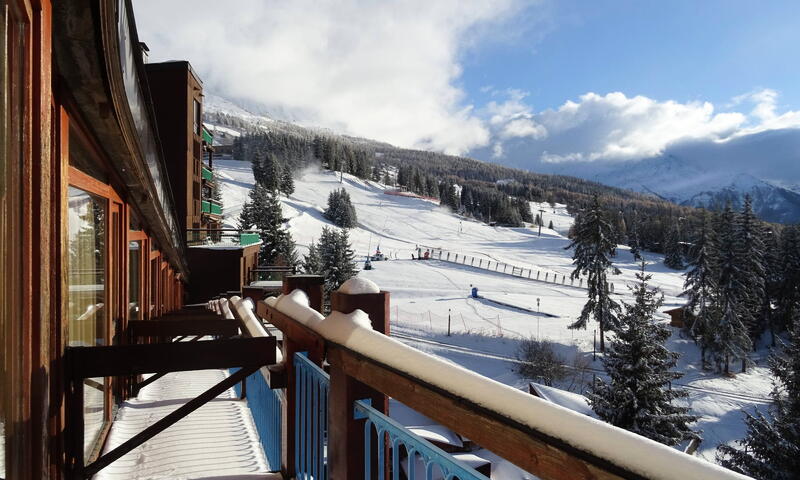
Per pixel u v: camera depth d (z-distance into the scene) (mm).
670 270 65562
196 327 4547
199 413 4043
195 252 15273
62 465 2172
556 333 32719
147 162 4066
